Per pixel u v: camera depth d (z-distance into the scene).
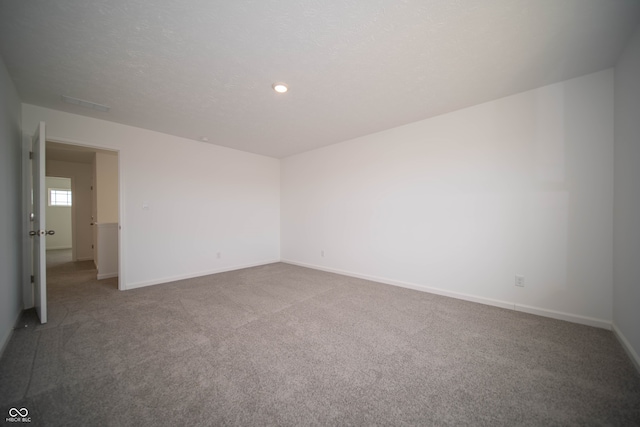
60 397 1.46
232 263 4.85
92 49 1.92
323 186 4.80
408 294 3.34
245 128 3.72
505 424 1.29
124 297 3.23
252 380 1.62
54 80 2.37
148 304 2.98
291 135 4.08
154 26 1.69
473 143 3.01
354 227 4.30
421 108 3.05
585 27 1.72
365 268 4.16
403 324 2.44
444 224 3.26
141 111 3.09
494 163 2.87
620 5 1.52
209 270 4.50
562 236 2.50
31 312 2.71
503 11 1.57
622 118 2.05
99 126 3.34
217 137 4.17
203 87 2.52
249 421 1.29
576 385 1.57
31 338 2.14
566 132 2.46
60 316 2.62
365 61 2.10
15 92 2.47
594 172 2.34
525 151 2.68
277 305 2.95
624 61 1.98
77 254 5.82
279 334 2.24
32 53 1.96
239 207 4.97
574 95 2.41
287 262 5.54
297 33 1.77
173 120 3.40
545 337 2.16
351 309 2.82
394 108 3.05
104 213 5.01
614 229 2.22
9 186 2.25
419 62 2.12
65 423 1.27
